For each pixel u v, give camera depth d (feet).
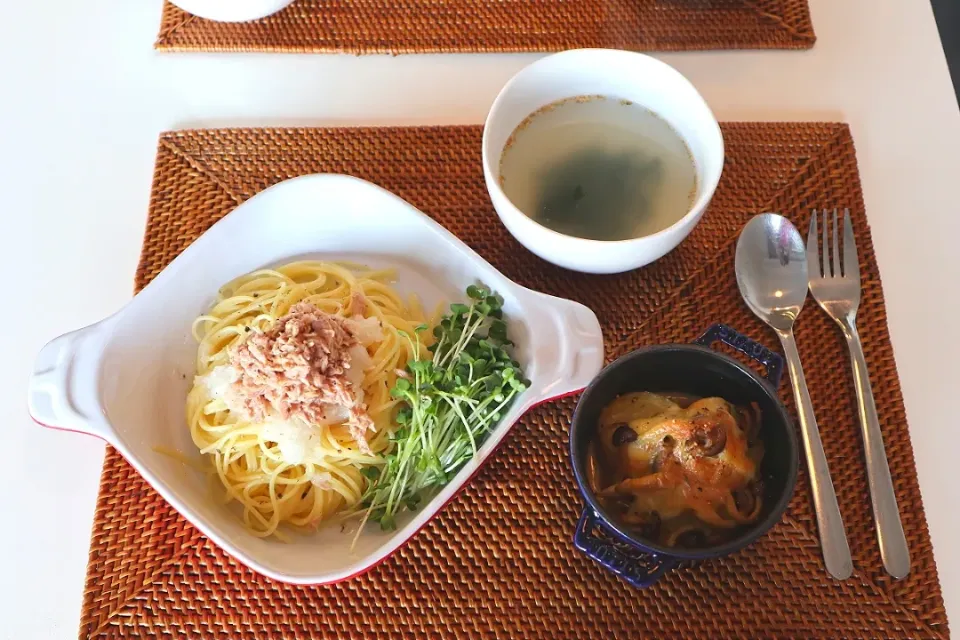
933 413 1.53
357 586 1.38
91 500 1.47
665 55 1.79
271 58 1.80
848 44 1.82
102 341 1.33
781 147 1.69
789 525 1.41
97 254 1.65
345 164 1.68
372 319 1.50
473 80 1.78
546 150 1.59
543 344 1.37
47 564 1.42
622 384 1.36
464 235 1.63
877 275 1.59
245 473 1.45
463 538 1.41
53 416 1.28
